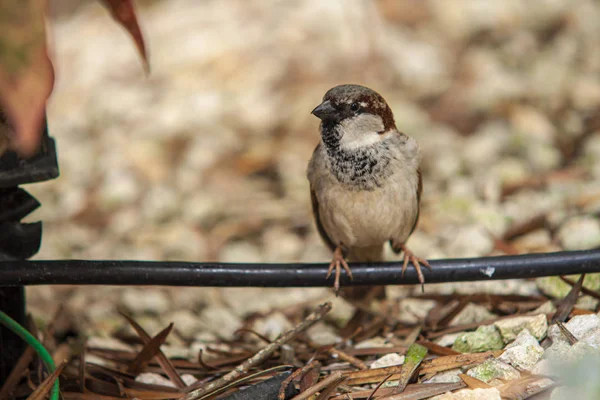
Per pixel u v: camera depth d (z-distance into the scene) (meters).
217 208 12.11
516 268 5.85
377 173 6.43
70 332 7.97
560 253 5.80
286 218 11.73
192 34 16.83
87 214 12.48
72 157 13.87
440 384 5.36
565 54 15.05
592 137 12.30
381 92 14.52
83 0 19.03
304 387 5.50
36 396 5.35
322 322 8.18
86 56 16.89
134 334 8.05
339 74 15.07
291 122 14.03
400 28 16.25
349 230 6.75
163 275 5.66
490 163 12.04
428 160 12.40
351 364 6.10
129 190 12.82
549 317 6.29
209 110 14.55
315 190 6.77
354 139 6.41
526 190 10.92
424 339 6.65
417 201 6.89
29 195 5.79
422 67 15.02
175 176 13.20
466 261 5.98
